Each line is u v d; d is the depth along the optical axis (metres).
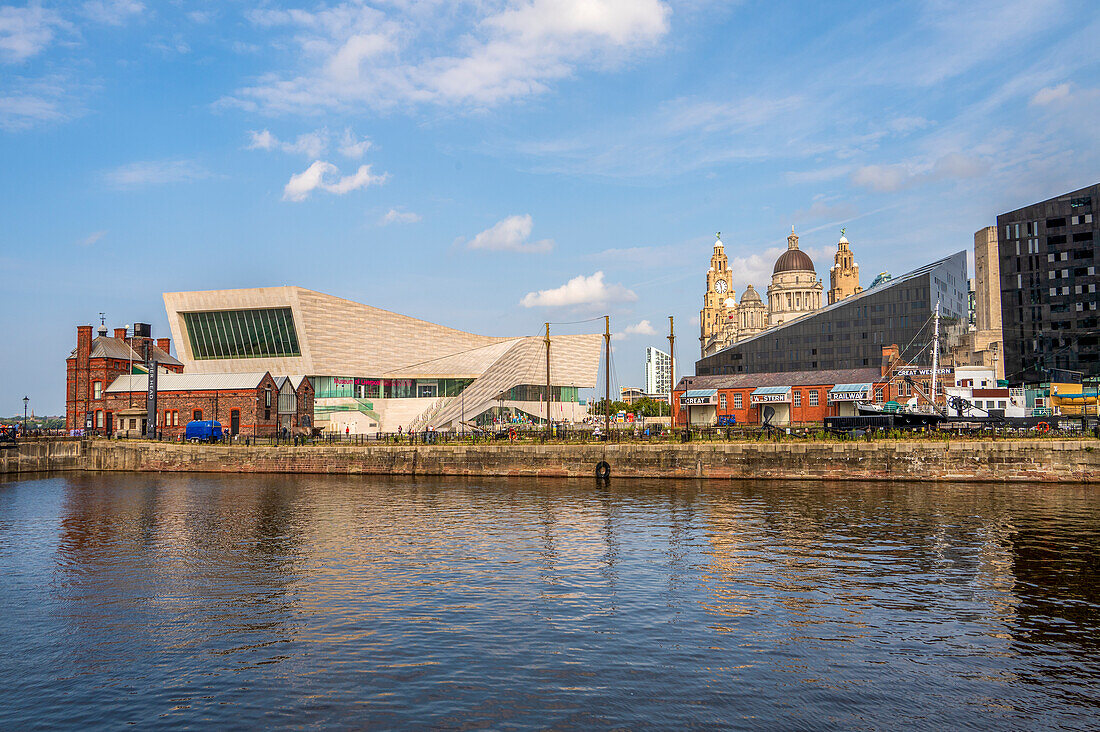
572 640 22.80
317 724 17.19
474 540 38.94
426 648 22.16
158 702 18.61
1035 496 51.84
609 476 68.31
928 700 18.42
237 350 126.50
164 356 124.38
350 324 129.12
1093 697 18.58
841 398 100.38
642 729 16.78
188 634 23.88
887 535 38.69
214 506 53.34
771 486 60.25
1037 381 128.62
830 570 31.41
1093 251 124.50
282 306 121.50
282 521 45.97
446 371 134.12
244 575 31.72
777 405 105.69
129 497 59.75
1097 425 63.97
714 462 65.38
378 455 76.38
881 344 132.62
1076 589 28.17
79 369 107.56
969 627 23.92
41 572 32.84
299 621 25.02
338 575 31.48
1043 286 129.00
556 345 151.62
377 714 17.64
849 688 19.11
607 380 81.19
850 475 62.03
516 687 19.17
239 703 18.42
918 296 130.25
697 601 27.02
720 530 40.78
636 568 32.22
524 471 71.19
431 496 57.84
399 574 31.55
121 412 103.81
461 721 17.22
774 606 26.31
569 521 44.62
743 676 19.92
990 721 17.31
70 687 19.67
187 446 83.19
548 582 29.91
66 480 76.00
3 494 62.91
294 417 109.69
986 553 34.31
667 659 21.17
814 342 137.38
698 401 110.94
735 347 144.25
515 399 135.38
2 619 25.84
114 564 34.28
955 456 60.00
